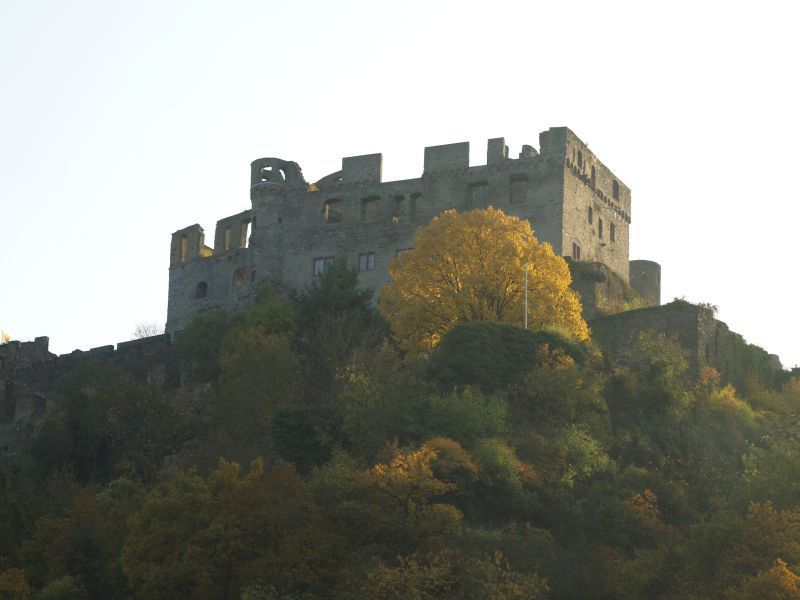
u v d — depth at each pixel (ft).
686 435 383.65
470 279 408.87
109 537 315.37
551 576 292.81
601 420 375.66
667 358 409.28
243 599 270.26
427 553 285.43
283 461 347.97
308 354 426.92
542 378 371.15
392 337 419.74
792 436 387.96
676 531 326.03
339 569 284.00
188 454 392.88
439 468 322.34
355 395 346.95
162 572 281.13
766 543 288.71
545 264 416.46
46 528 322.34
